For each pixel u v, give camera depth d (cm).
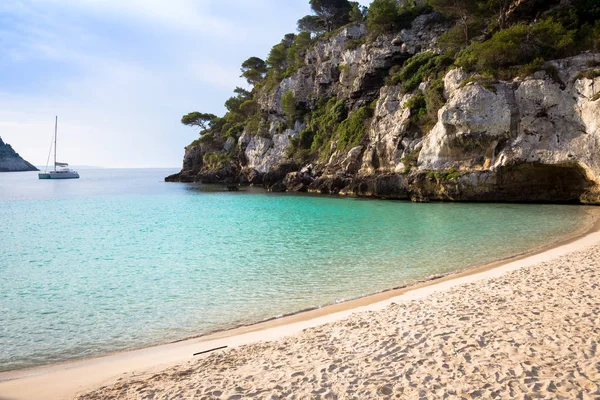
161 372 798
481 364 702
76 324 1190
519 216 3131
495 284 1258
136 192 7700
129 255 2241
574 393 586
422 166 4691
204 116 12438
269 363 796
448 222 2975
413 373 693
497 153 4144
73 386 779
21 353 987
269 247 2317
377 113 5853
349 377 699
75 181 13162
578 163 3644
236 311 1269
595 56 3800
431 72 5262
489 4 5062
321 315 1173
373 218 3356
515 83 4053
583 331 812
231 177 9694
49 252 2372
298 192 6506
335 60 7844
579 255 1623
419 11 6569
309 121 8069
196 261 2028
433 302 1121
